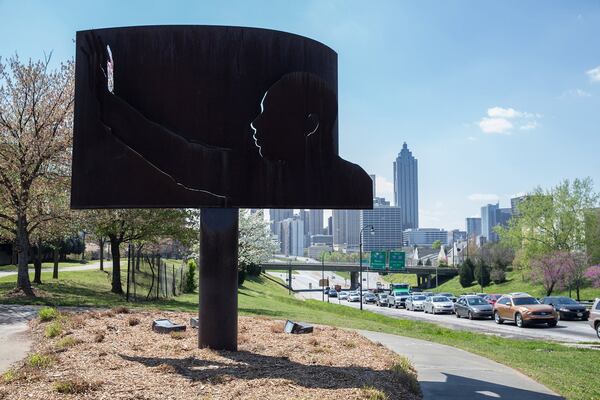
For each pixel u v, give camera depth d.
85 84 8.92
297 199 8.83
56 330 10.34
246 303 30.12
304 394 6.23
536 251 63.19
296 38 9.18
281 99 8.85
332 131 9.17
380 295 60.50
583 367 11.98
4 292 21.97
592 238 62.06
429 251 180.75
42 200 22.42
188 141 8.69
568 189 63.06
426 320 33.38
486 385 8.38
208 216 9.02
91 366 7.40
